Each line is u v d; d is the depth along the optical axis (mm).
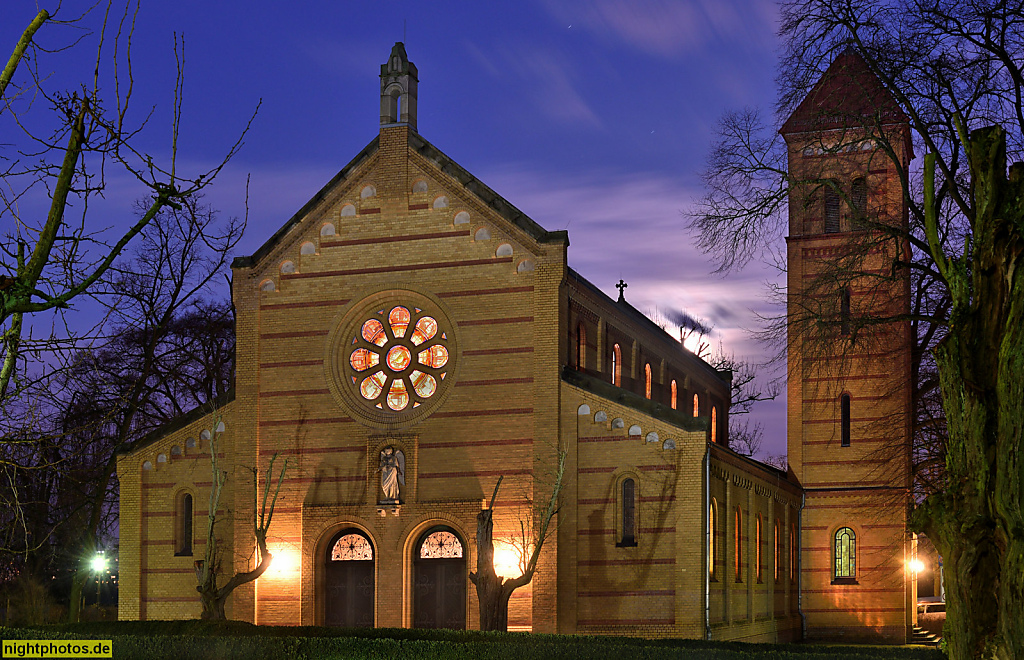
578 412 40719
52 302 13961
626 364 50625
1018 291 18672
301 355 44062
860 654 27828
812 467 53344
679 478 39188
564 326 42125
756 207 35844
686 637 38219
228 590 38781
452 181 43250
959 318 19844
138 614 44312
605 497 39906
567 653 28344
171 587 44250
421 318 43219
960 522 19109
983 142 19531
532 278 41938
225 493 44094
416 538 42000
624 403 40125
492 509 40031
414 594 41688
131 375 50875
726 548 41719
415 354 42906
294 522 43062
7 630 27953
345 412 43219
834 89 34688
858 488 52500
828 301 38062
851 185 52375
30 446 17203
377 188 44062
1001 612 18562
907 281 47531
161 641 27594
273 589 42812
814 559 52719
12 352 14742
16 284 13844
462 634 31938
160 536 44688
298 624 42219
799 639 51969
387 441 42469
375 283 43625
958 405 19469
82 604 63438
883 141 33500
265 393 44156
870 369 52656
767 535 47781
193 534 44375
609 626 39156
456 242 42969
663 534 39094
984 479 18984
